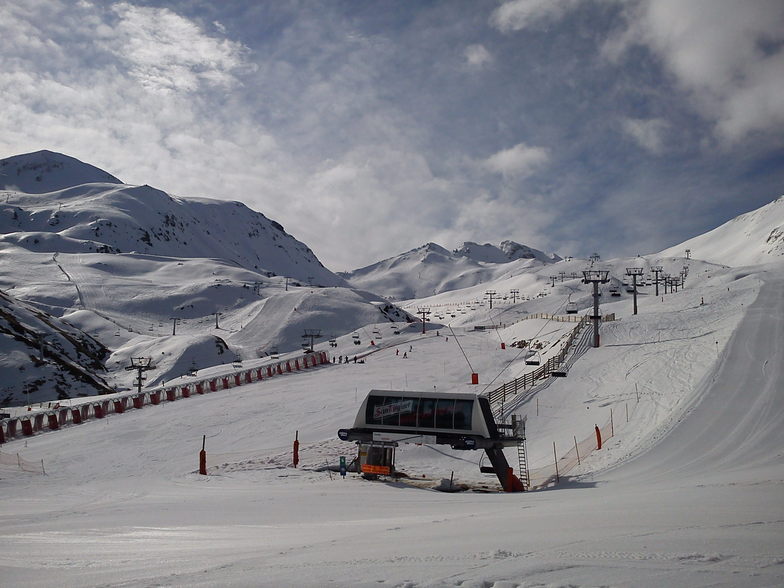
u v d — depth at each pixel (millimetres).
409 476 26078
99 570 7848
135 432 38594
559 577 5605
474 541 8133
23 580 7305
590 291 181375
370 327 120000
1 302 103562
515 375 53312
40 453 33188
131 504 17125
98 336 154375
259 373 64875
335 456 29906
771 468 18484
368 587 5594
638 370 43000
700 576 5445
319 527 11867
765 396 30172
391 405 25516
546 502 15234
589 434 31484
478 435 24109
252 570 6938
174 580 6637
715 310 63750
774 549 6543
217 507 16094
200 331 183000
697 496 12297
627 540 7363
